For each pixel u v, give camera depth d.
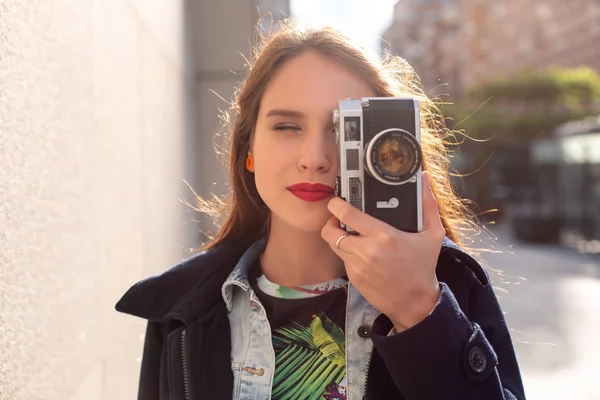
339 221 1.13
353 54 1.21
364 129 1.09
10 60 1.11
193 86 4.01
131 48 2.30
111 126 1.96
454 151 1.71
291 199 1.17
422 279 1.05
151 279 1.36
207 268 1.36
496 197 21.05
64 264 1.43
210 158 4.22
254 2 4.16
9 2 1.11
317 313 1.21
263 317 1.22
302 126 1.18
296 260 1.26
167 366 1.27
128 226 2.17
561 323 7.23
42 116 1.30
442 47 38.03
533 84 21.12
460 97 35.19
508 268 11.66
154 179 2.68
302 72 1.18
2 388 1.04
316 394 1.16
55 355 1.34
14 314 1.11
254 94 1.26
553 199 16.09
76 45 1.59
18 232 1.14
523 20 32.50
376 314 1.20
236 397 1.19
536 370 5.43
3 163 1.07
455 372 1.02
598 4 27.17
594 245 14.66
